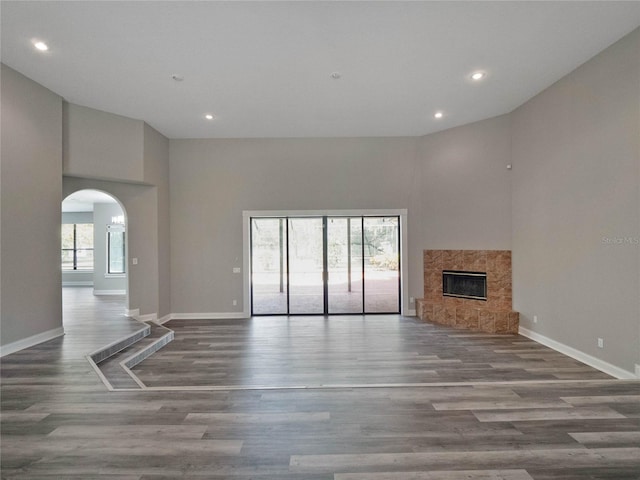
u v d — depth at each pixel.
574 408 2.69
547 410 2.66
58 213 4.93
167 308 6.93
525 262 5.48
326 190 7.08
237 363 4.42
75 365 3.70
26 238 4.43
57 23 3.31
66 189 5.71
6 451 2.14
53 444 2.21
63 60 4.02
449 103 5.39
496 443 2.24
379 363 4.37
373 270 7.35
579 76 4.27
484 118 6.07
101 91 4.87
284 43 3.71
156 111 5.64
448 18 3.31
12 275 4.24
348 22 3.36
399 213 7.05
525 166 5.42
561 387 3.07
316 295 7.38
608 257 3.89
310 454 2.13
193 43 3.69
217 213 7.09
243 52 3.88
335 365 4.32
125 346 4.76
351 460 2.07
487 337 5.51
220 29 3.45
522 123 5.46
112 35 3.53
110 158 5.70
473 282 6.35
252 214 7.09
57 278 4.90
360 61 4.11
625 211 3.66
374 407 2.72
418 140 7.01
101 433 2.34
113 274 9.82
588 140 4.15
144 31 3.46
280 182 7.09
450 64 4.20
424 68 4.29
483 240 6.14
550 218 4.88
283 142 7.05
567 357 4.51
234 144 7.06
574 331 4.46
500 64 4.21
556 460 2.06
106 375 3.83
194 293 7.09
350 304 7.37
